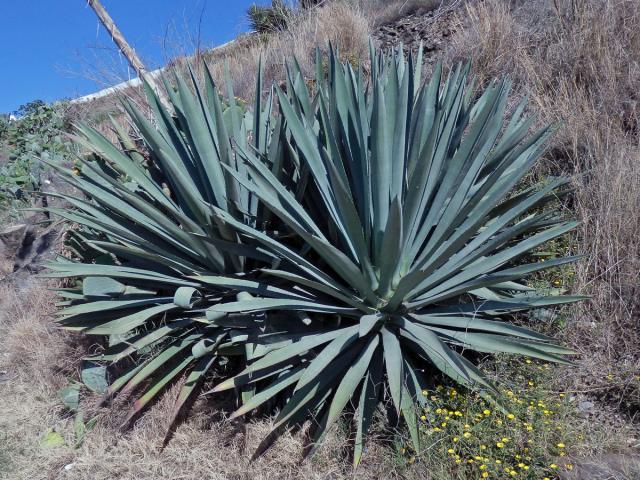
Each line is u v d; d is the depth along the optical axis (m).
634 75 4.69
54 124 9.41
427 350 3.19
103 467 3.37
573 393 3.30
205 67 3.96
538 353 3.04
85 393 3.96
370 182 3.37
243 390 3.32
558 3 5.74
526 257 4.04
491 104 3.09
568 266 3.89
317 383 3.11
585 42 5.08
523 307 3.20
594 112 4.54
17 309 5.16
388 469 2.95
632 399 3.13
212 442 3.35
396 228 2.81
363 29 7.98
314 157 3.43
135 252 3.46
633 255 3.68
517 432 2.85
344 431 3.18
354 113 3.48
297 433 3.23
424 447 2.90
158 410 3.57
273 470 3.09
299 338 3.32
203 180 3.89
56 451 3.59
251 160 3.37
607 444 2.91
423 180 3.06
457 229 3.36
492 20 6.02
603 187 3.98
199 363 3.51
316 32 7.98
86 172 4.35
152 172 4.50
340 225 3.44
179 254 3.94
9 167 8.46
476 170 3.32
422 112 3.33
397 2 8.95
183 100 3.66
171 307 3.60
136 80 6.25
